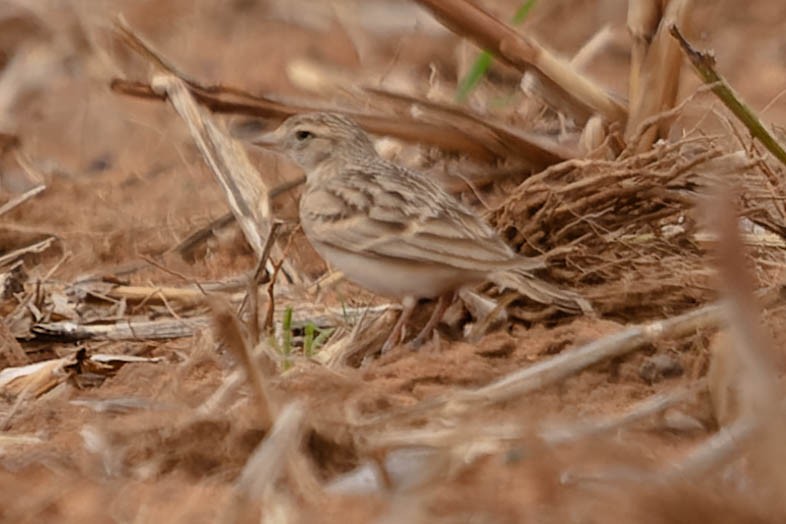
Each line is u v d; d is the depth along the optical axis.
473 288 12.22
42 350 12.73
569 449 8.54
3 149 17.91
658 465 8.43
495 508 8.12
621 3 21.06
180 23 21.12
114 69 19.11
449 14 14.31
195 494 8.85
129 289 13.67
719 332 10.18
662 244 12.31
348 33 20.22
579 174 12.73
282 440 8.44
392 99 15.73
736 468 8.25
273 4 21.22
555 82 14.30
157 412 9.85
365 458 8.85
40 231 15.83
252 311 11.38
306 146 13.37
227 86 15.24
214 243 15.41
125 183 17.11
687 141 12.38
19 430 10.42
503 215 12.42
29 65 19.59
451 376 10.52
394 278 11.70
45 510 8.80
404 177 12.36
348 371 10.81
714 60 12.15
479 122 14.73
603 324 11.38
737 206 12.02
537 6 21.12
